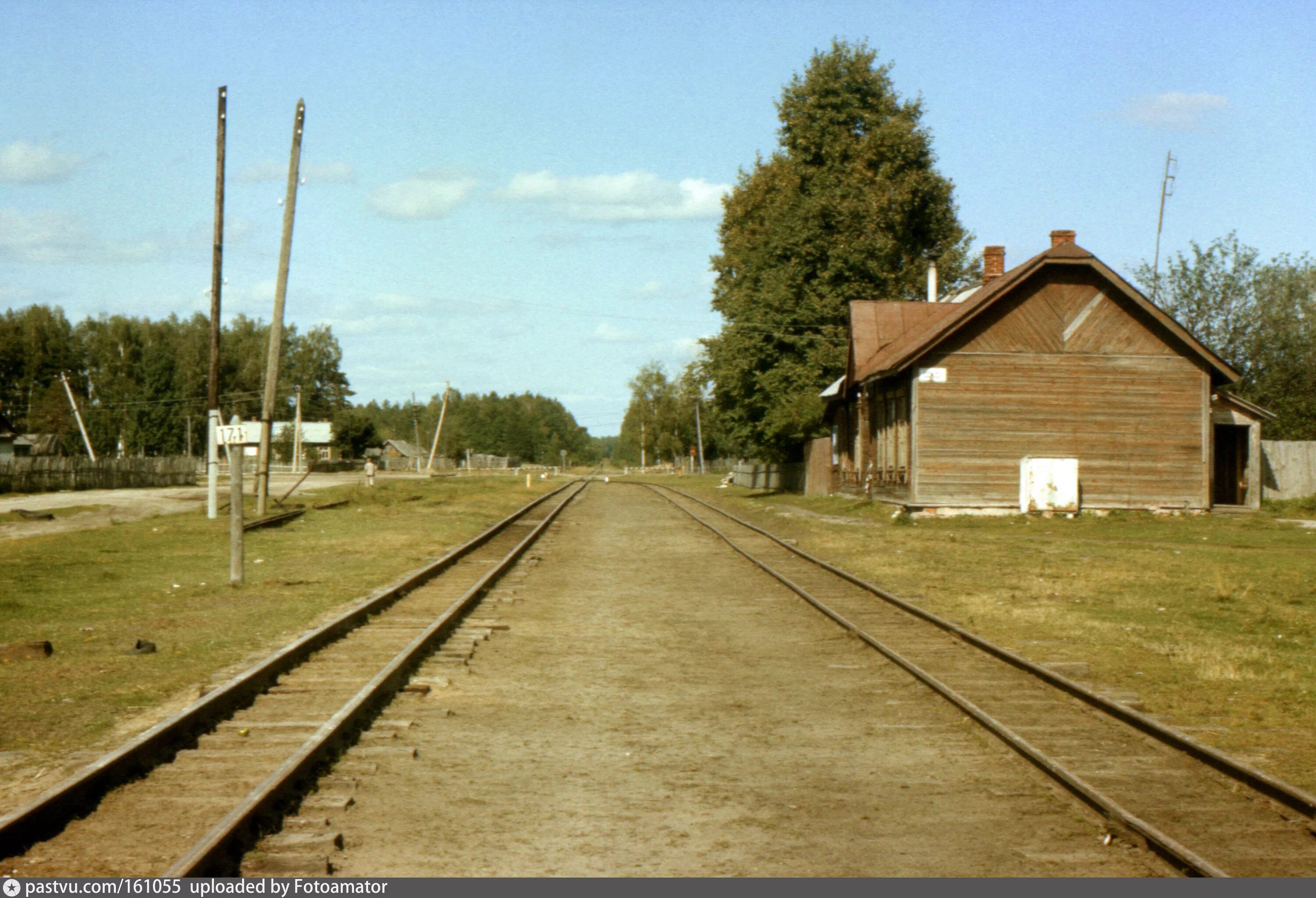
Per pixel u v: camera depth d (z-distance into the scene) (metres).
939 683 9.26
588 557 21.78
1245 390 45.66
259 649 11.04
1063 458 30.19
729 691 9.57
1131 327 30.88
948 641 11.91
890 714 8.73
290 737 7.66
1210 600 14.96
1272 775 6.95
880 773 7.08
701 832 5.96
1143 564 19.33
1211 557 20.69
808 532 27.12
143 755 6.94
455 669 10.41
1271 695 9.23
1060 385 30.72
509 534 27.56
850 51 56.94
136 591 15.29
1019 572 18.22
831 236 49.56
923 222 58.06
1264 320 46.06
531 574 18.73
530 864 5.46
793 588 16.03
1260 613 13.74
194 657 10.53
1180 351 30.95
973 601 14.80
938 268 58.22
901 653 11.25
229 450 16.19
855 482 39.94
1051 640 11.91
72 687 9.16
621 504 44.97
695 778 6.96
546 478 89.69
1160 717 8.50
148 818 5.96
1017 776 7.01
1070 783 6.51
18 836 5.49
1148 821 6.14
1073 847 5.73
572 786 6.78
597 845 5.74
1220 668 10.16
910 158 55.53
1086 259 30.20
